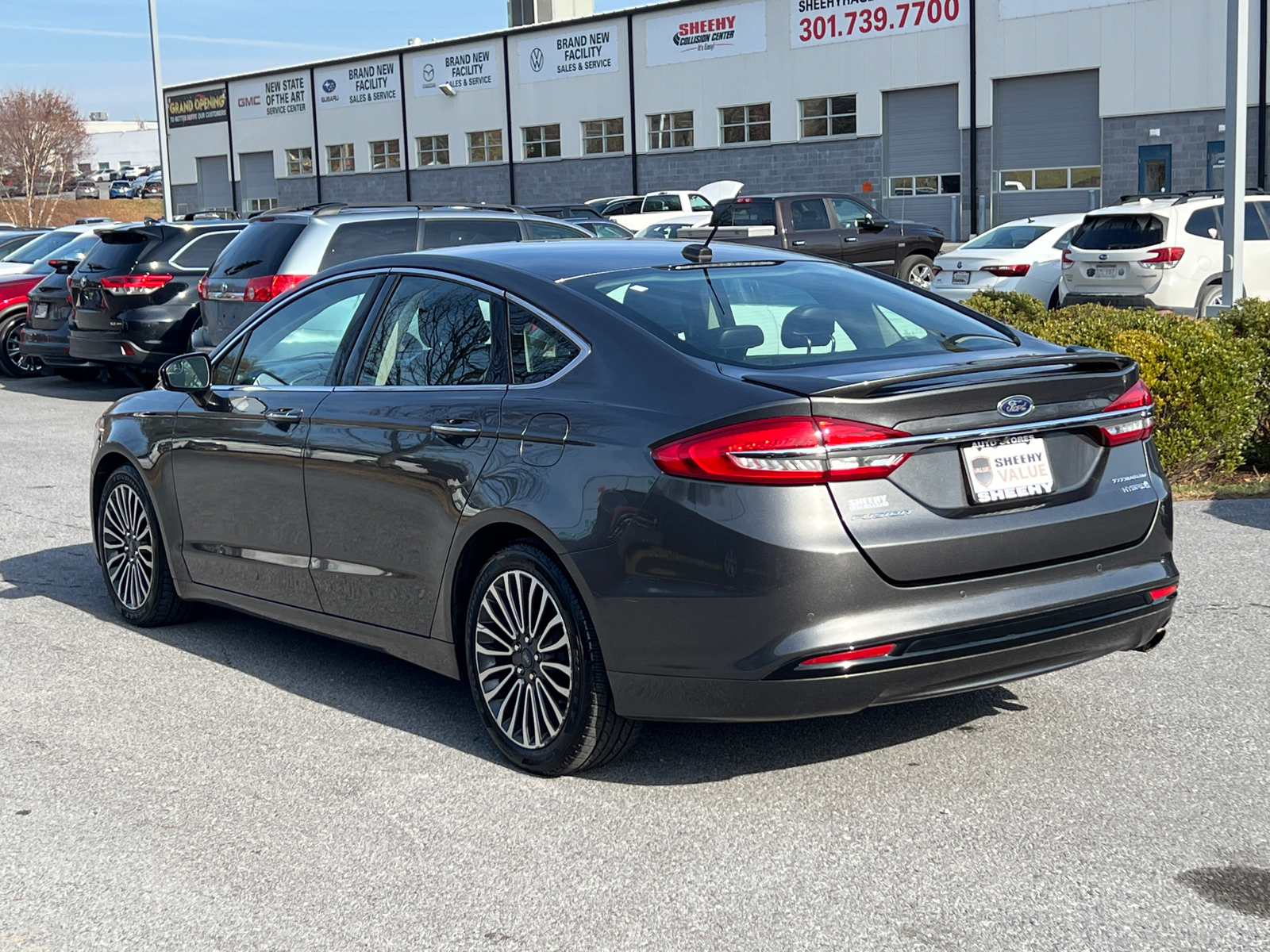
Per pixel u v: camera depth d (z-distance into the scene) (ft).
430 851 12.18
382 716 15.99
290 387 17.11
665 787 13.56
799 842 12.17
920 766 13.92
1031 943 10.21
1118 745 14.39
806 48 124.16
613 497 12.63
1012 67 111.55
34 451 38.91
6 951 10.52
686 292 14.48
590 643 13.09
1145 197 57.88
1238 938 10.23
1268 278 55.57
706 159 134.00
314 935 10.67
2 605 21.53
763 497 11.82
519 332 14.38
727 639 12.01
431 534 14.62
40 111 230.48
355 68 165.78
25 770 14.37
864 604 11.87
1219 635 18.20
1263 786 13.20
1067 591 12.73
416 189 162.61
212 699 16.70
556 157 146.82
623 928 10.66
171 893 11.44
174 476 18.72
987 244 63.46
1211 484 28.30
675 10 132.98
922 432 12.03
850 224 77.41
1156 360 26.43
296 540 16.71
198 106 188.55
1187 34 101.96
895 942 10.30
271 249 38.17
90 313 48.57
